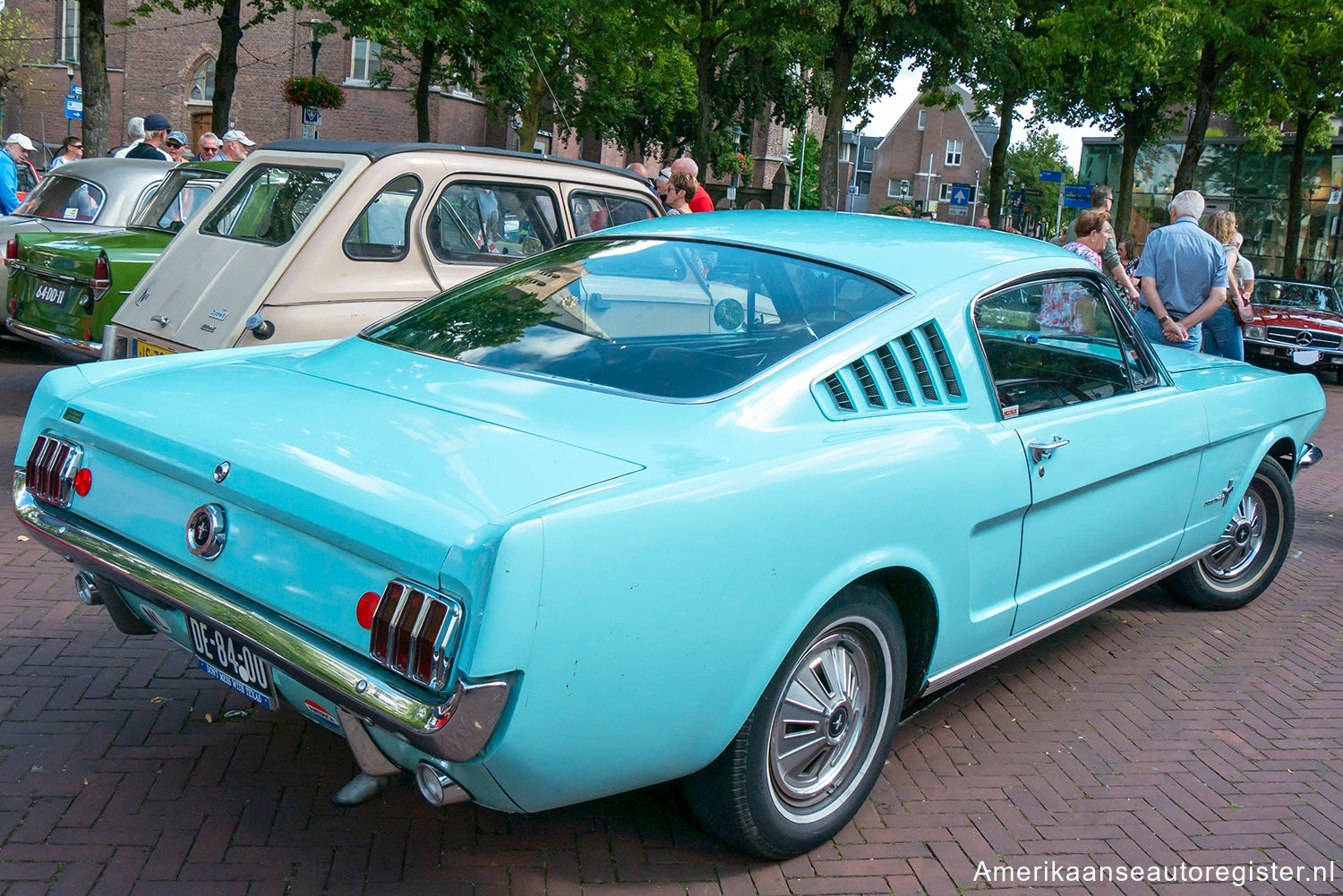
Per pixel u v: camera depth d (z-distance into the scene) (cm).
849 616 281
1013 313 344
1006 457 320
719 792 266
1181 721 401
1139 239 3797
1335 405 1448
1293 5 1934
